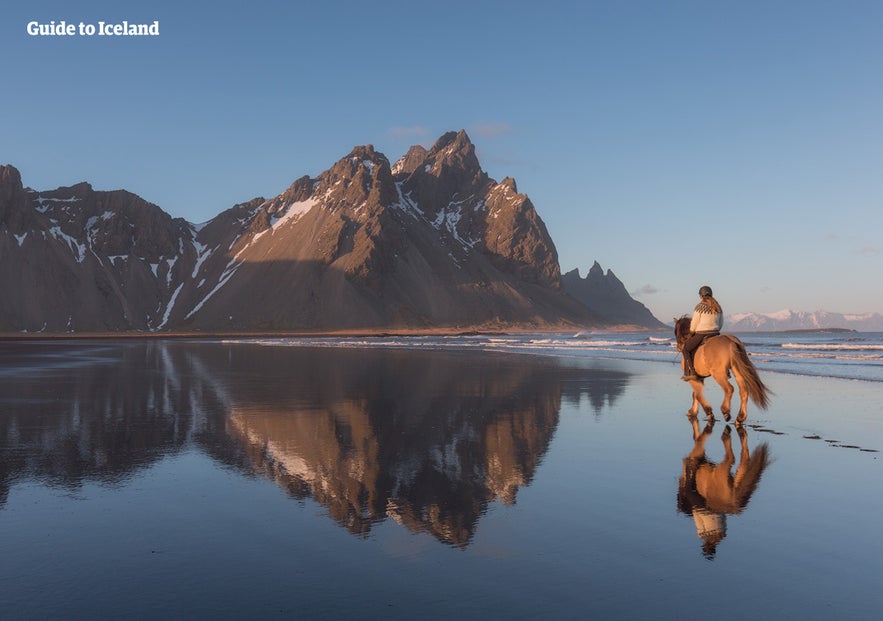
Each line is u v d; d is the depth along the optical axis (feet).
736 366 39.09
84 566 15.17
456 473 25.64
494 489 22.99
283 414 43.60
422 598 13.42
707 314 41.73
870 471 26.43
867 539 17.46
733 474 25.75
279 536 17.48
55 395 55.98
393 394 57.26
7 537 17.35
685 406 48.91
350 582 14.25
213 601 13.23
